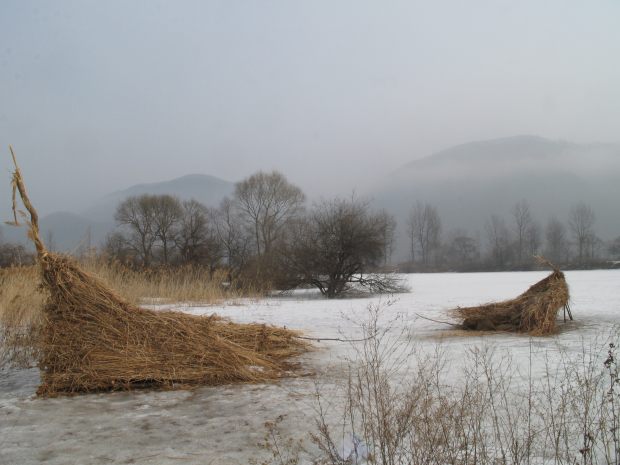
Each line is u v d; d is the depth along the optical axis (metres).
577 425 4.82
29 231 7.27
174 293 19.38
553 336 10.80
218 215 50.69
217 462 4.26
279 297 26.02
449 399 5.66
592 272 55.41
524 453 4.15
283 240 27.95
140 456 4.44
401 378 6.96
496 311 12.46
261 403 6.12
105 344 7.17
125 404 6.21
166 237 48.81
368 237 26.27
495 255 94.31
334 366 8.15
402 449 4.11
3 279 13.62
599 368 7.11
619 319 13.29
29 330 9.31
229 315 15.80
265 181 49.66
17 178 7.14
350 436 4.77
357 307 18.25
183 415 5.68
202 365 7.33
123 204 50.38
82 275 7.48
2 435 5.04
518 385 6.43
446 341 10.38
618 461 4.06
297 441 4.73
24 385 7.39
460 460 3.98
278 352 8.85
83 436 4.99
